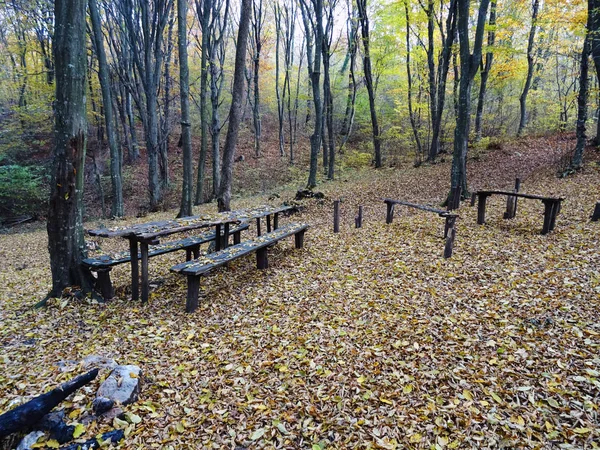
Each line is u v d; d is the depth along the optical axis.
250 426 2.78
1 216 17.02
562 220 7.38
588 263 5.07
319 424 2.77
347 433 2.66
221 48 18.55
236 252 5.56
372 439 2.58
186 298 5.13
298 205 12.65
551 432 2.50
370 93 18.05
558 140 16.72
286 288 5.59
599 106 13.56
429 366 3.34
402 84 21.33
